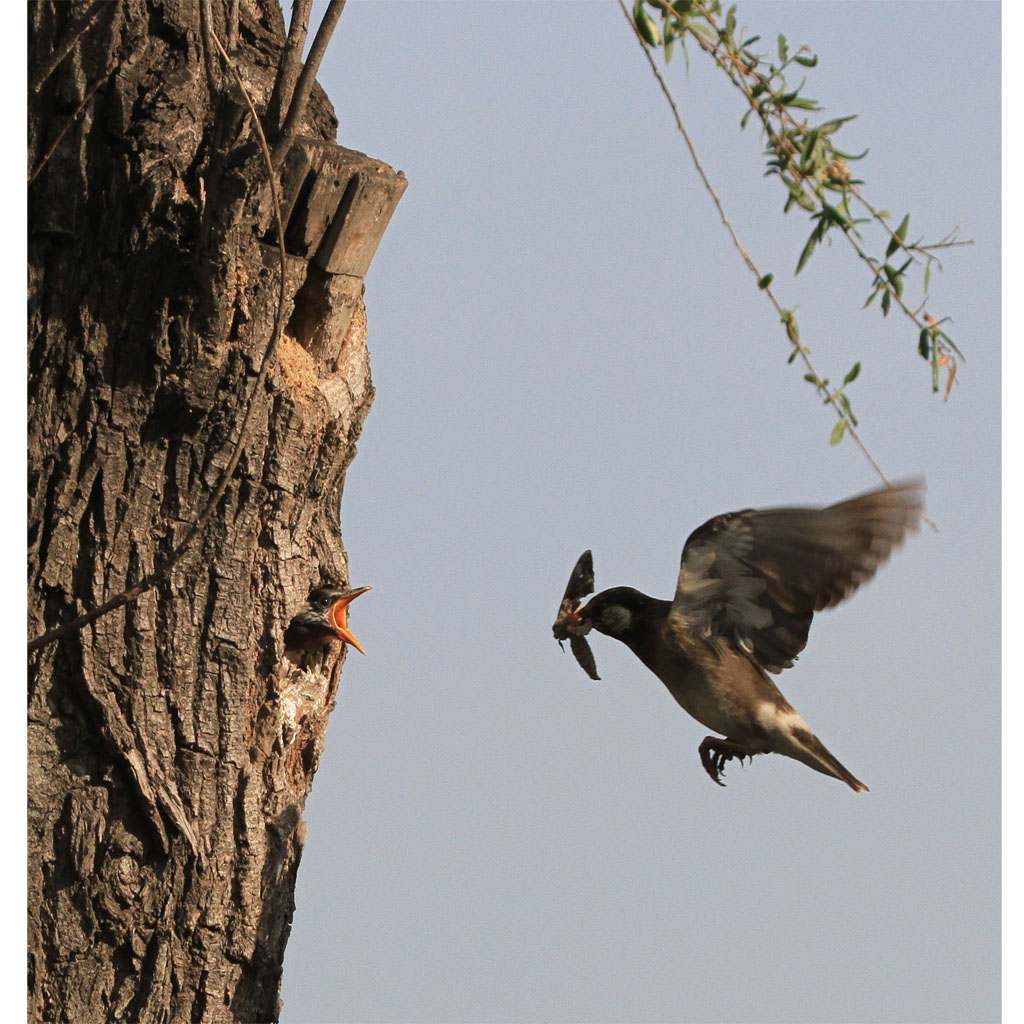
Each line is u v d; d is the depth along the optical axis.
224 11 11.14
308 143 11.02
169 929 10.29
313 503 11.51
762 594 10.83
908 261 7.70
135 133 9.83
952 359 7.75
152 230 9.89
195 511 10.48
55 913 9.94
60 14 9.88
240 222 9.92
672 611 11.03
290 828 11.15
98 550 10.20
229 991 10.64
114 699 10.16
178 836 10.26
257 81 10.95
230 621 10.60
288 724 11.30
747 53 7.55
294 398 11.02
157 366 10.12
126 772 10.12
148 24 10.02
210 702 10.49
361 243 11.32
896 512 9.97
